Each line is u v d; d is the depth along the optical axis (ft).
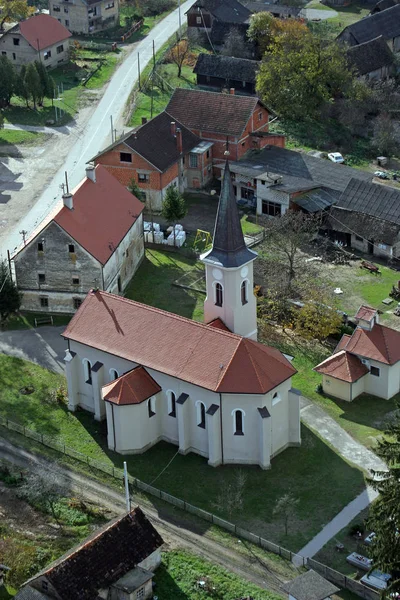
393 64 582.76
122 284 370.32
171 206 402.31
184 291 372.58
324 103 526.57
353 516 259.60
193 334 281.74
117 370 292.40
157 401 286.05
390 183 466.70
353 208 410.93
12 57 582.76
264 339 341.21
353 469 277.64
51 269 350.23
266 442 273.95
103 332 295.28
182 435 282.15
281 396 278.87
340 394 311.27
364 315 315.17
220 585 237.45
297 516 260.21
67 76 580.30
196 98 464.24
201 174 449.48
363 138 521.65
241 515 261.03
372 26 606.96
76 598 224.12
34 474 277.85
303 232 390.21
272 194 422.00
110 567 231.71
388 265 393.91
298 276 368.68
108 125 516.32
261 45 589.73
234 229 283.59
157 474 277.64
